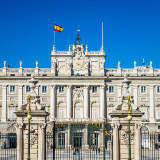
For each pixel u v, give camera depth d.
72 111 98.31
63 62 99.69
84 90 98.12
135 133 41.09
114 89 99.06
